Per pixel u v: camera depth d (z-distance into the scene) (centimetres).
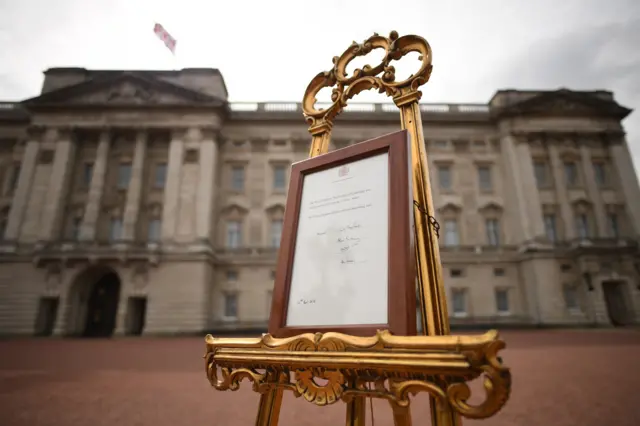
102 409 401
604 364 692
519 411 368
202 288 2217
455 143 2817
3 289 2158
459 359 73
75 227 2408
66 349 1253
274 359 103
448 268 2530
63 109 2538
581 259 2405
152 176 2545
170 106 2555
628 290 2372
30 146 2455
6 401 448
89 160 2542
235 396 466
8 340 1841
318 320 111
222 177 2669
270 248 2509
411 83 138
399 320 91
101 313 2366
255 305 2398
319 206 133
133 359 932
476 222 2656
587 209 2622
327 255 121
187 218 2364
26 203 2348
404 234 101
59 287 2178
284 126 2817
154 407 407
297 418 357
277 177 2730
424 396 475
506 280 2523
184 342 1628
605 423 320
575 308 2373
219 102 2569
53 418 366
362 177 125
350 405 117
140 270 2236
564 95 2778
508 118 2777
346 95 159
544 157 2739
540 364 719
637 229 2539
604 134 2750
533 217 2542
